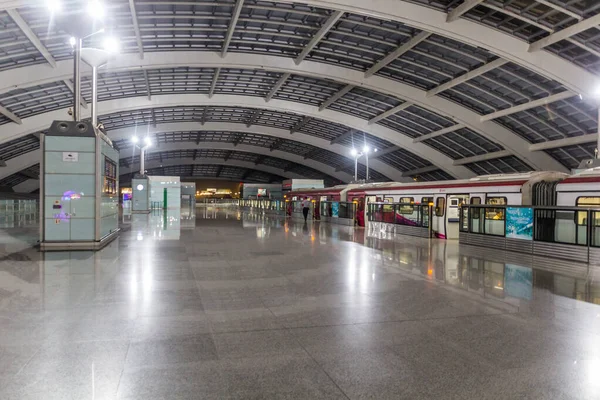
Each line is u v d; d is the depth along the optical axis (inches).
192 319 229.8
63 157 484.1
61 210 485.1
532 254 480.4
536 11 896.9
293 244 582.2
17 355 176.1
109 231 584.7
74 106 506.6
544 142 1556.3
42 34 975.6
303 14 991.6
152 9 958.4
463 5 893.8
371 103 1718.8
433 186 842.2
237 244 571.2
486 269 393.4
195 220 1108.5
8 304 252.8
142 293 285.0
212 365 169.6
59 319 225.0
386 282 332.5
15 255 443.8
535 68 1039.6
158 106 1701.5
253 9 995.9
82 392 144.5
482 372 166.6
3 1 767.7
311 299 277.1
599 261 412.8
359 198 1119.0
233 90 1700.3
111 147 580.1
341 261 434.6
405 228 763.4
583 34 925.2
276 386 152.3
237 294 287.9
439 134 1840.6
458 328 220.7
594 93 1056.2
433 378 160.7
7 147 1898.4
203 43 1208.2
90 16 490.9
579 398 146.0
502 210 523.2
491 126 1567.4
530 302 273.3
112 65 1188.5
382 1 915.4
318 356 181.2
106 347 186.5
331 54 1255.5
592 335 210.5
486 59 1120.8
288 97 1782.7
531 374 165.0
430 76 1326.3
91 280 322.7
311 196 1493.6
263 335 206.7
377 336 207.3
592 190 545.0
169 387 149.6
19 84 1139.3
